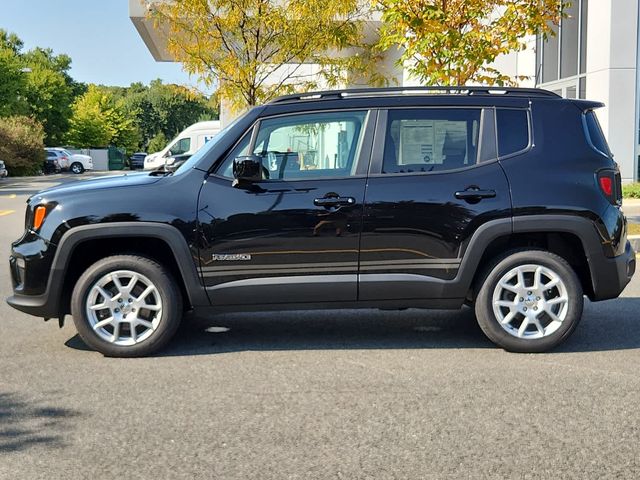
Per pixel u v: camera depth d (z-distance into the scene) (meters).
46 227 5.51
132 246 5.83
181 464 3.72
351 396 4.72
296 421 4.29
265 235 5.50
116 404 4.61
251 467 3.68
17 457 3.83
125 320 5.60
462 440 3.99
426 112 5.72
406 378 5.10
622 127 17.98
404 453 3.83
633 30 17.84
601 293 5.70
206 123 23.84
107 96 86.44
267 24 13.87
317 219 5.50
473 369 5.30
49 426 4.26
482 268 5.72
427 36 11.09
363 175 5.60
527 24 11.42
